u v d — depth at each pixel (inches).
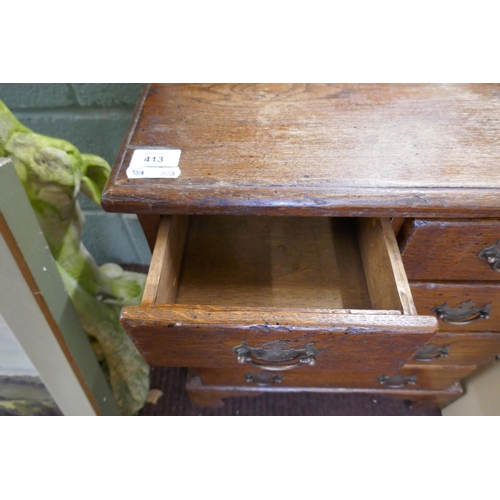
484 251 18.6
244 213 17.2
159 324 15.5
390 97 21.1
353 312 15.8
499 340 25.8
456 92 21.3
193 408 36.3
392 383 30.6
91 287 30.0
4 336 20.7
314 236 24.4
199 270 22.7
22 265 18.0
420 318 15.5
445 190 16.8
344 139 18.9
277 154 18.3
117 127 31.0
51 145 22.4
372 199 16.7
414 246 18.5
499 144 18.7
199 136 19.2
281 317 15.6
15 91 28.0
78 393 26.3
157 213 17.6
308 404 36.7
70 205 25.2
